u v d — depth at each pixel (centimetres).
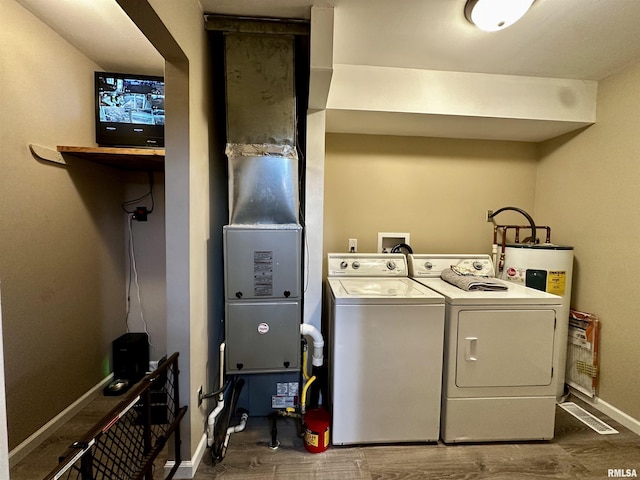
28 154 162
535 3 143
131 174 243
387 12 153
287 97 175
